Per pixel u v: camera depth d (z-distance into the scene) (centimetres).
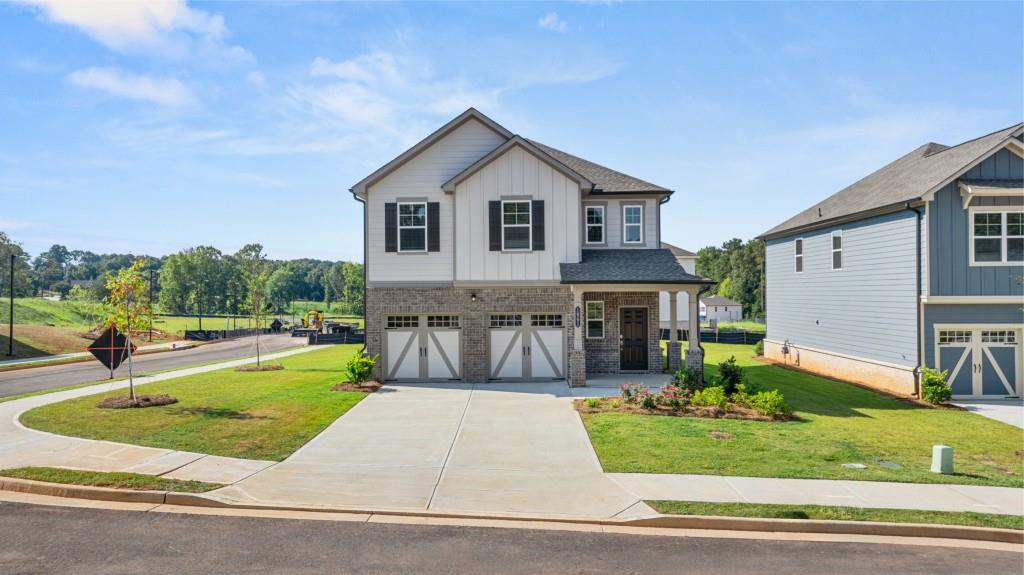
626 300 2103
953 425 1457
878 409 1655
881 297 2025
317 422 1337
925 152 2302
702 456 1084
